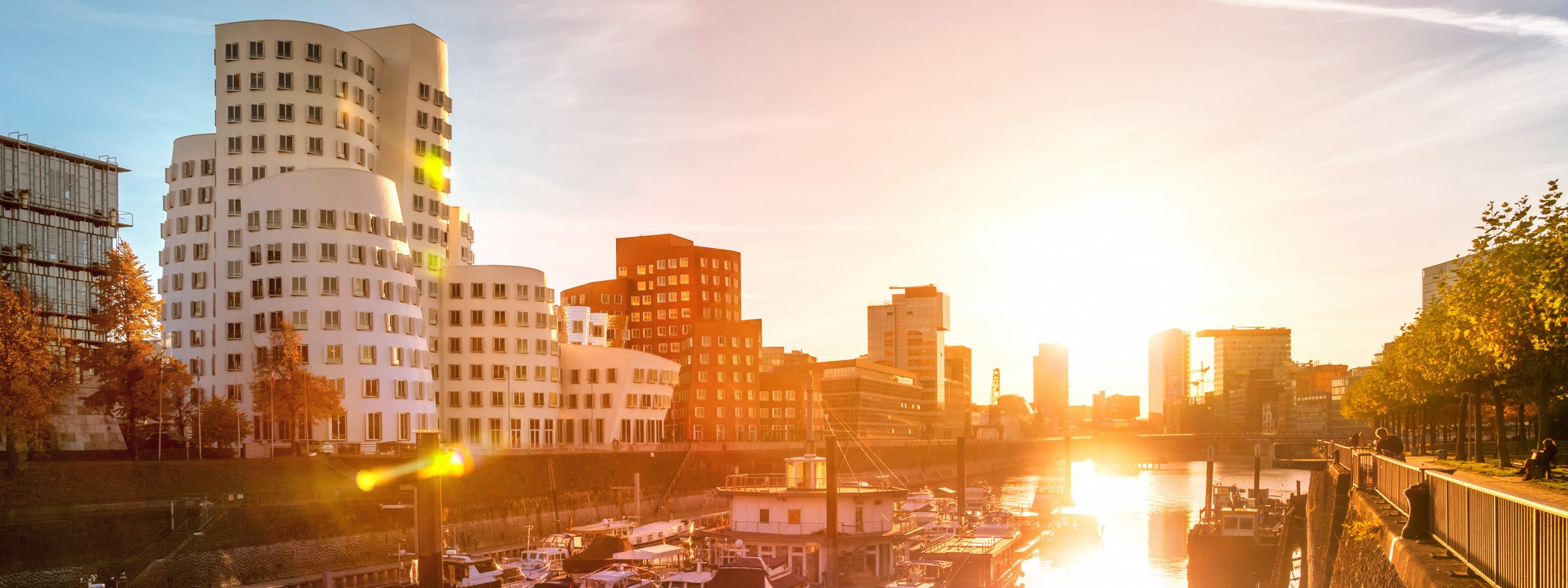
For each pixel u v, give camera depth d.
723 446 199.00
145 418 116.44
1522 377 67.56
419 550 75.06
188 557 93.69
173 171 159.75
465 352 175.12
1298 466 110.44
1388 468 59.12
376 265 146.88
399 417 146.00
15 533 84.06
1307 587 92.19
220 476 106.62
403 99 174.38
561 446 175.12
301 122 156.12
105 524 91.12
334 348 140.75
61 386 102.50
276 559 101.81
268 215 143.38
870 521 100.62
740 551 98.25
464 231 198.25
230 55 156.25
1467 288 65.75
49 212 166.12
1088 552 140.88
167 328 155.00
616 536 110.12
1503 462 70.56
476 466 134.75
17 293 149.38
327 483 115.38
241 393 143.00
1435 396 92.38
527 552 108.38
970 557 102.06
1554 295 42.66
